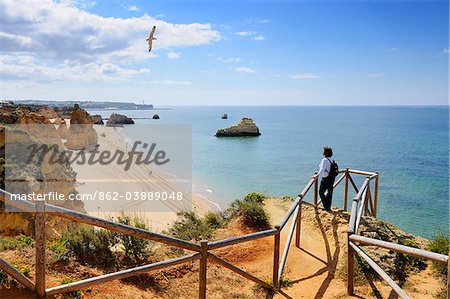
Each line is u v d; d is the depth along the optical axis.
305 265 8.20
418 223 23.88
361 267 7.27
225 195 31.34
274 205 13.95
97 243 6.98
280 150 65.56
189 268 7.44
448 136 96.19
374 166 48.62
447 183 37.00
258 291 6.85
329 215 10.59
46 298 4.26
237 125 91.19
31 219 10.14
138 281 6.38
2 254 5.64
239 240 5.90
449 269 4.33
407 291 6.48
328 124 152.50
